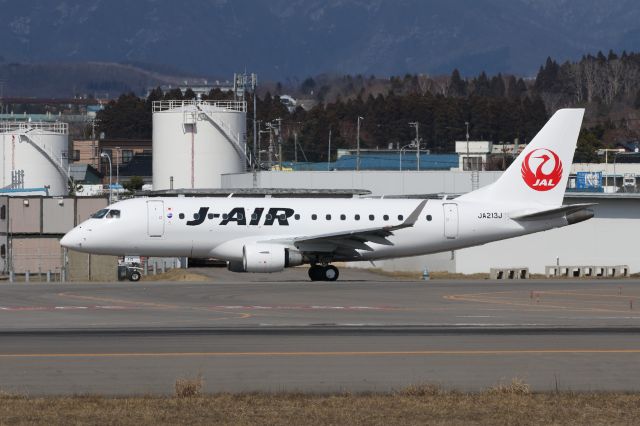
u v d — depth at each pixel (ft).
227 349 414.62
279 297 654.94
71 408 304.91
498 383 350.02
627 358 397.80
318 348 418.10
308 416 298.97
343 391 335.47
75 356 394.52
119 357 392.88
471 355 402.93
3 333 464.24
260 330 479.41
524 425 291.79
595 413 305.32
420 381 351.67
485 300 648.79
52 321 511.81
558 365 382.42
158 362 382.63
